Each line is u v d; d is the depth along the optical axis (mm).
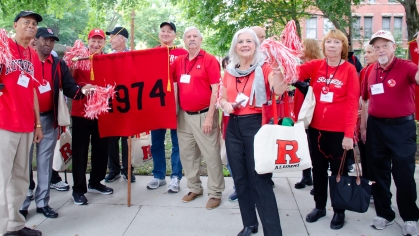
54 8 12914
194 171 4129
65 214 3771
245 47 2850
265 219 2824
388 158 3312
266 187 2842
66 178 4598
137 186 4695
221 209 3895
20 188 3139
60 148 4125
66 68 3734
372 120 3268
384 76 3133
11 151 2959
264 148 2652
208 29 12188
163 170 4645
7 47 2789
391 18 28203
